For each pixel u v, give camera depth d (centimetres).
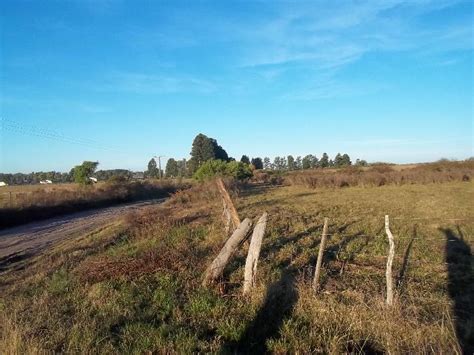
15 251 1722
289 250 1285
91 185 4778
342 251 1279
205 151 7788
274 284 909
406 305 797
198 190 3309
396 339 687
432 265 1125
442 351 625
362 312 755
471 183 4419
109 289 989
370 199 3034
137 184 4991
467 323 739
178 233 1581
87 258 1395
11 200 3209
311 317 790
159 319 826
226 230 1434
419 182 4562
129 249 1438
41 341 713
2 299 1002
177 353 674
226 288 969
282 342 713
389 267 788
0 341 719
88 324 794
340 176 4581
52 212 3122
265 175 5988
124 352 677
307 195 3556
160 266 1112
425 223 1823
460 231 1608
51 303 942
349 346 698
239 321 798
